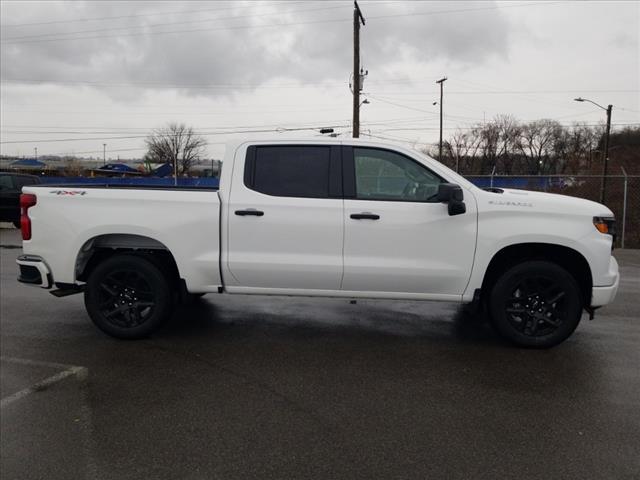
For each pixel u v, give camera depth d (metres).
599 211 4.65
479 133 75.44
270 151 4.84
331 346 4.91
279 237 4.74
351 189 4.74
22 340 5.07
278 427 3.29
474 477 2.75
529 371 4.29
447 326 5.60
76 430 3.25
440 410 3.55
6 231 16.97
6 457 2.94
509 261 4.85
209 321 5.75
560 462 2.91
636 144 57.25
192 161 81.62
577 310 4.69
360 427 3.30
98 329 5.45
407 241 4.67
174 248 4.82
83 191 4.91
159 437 3.16
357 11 24.36
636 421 3.41
